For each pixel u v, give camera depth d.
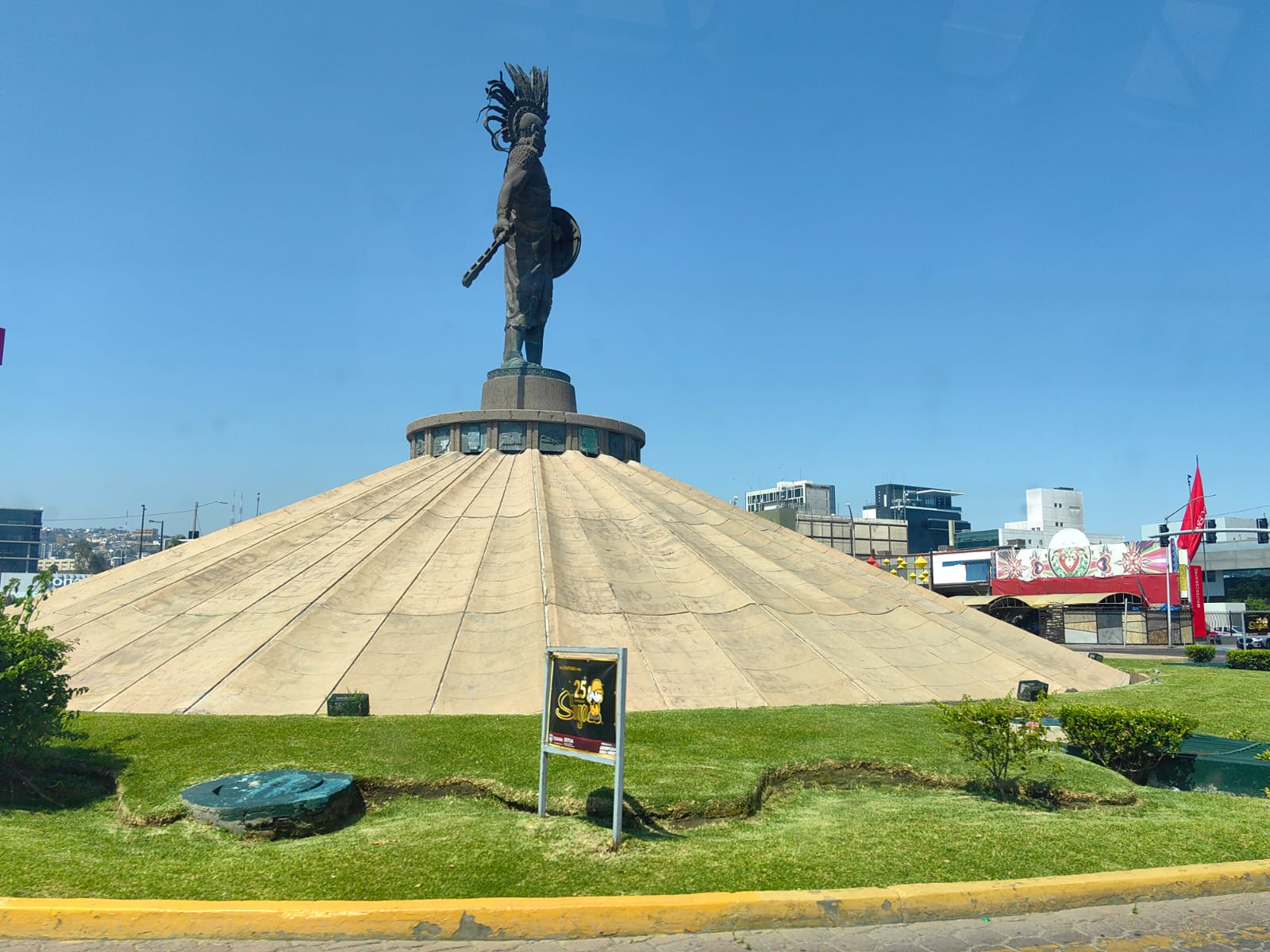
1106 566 62.81
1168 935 7.67
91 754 11.80
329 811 9.91
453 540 23.38
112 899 7.59
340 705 14.85
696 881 8.20
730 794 10.48
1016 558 68.75
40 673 10.96
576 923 7.46
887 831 9.93
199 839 9.39
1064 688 21.41
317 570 21.50
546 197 30.55
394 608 19.73
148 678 16.98
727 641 19.28
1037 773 11.98
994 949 7.33
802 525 98.00
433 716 14.34
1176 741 12.61
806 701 17.52
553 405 30.52
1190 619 56.34
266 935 7.28
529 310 31.16
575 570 21.64
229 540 25.12
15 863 8.35
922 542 145.62
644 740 12.92
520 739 12.53
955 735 13.89
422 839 9.40
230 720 13.81
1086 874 8.55
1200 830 10.05
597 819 10.16
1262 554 85.56
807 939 7.49
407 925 7.34
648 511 26.05
